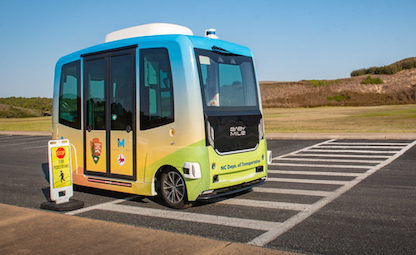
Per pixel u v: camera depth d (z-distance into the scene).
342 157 12.10
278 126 25.66
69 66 8.30
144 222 5.97
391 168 9.96
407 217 5.84
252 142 7.21
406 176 8.91
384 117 31.67
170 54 6.52
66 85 8.37
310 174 9.55
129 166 7.08
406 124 23.62
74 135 8.09
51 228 5.49
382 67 83.62
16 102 83.88
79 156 8.01
